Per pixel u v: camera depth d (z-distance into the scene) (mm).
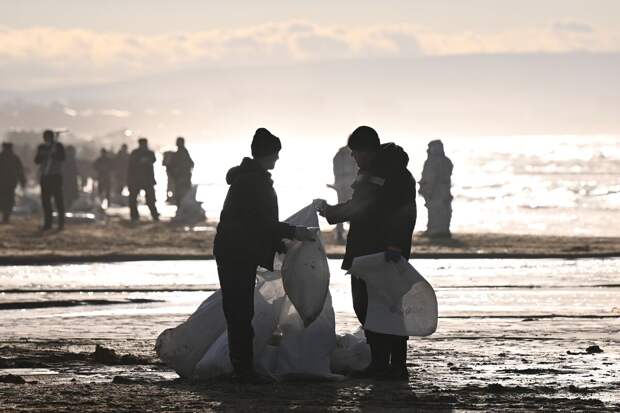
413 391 22562
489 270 56469
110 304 43531
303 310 24266
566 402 21141
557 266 58719
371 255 23906
